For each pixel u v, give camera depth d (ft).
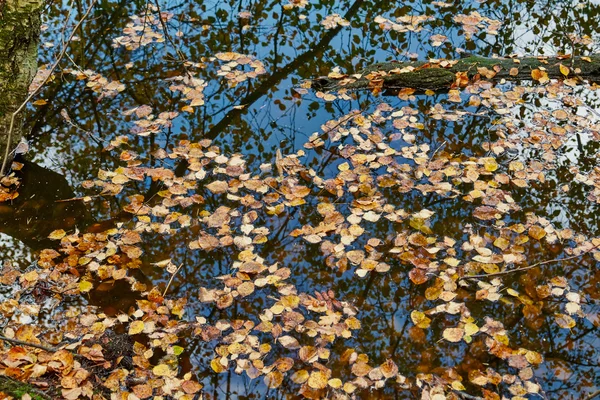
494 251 10.92
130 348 9.05
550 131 14.42
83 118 15.35
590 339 9.35
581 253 10.84
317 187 12.79
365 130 14.48
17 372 8.00
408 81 16.39
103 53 18.38
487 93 15.72
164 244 11.26
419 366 8.93
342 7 21.83
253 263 10.46
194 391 8.39
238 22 20.62
